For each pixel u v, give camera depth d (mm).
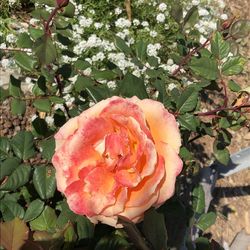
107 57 763
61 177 259
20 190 351
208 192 517
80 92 405
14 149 320
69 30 391
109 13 914
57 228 302
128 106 263
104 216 257
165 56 906
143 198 250
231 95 966
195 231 488
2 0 922
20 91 359
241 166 517
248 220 819
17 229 241
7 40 713
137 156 249
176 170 260
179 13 453
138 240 256
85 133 254
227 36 430
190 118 371
